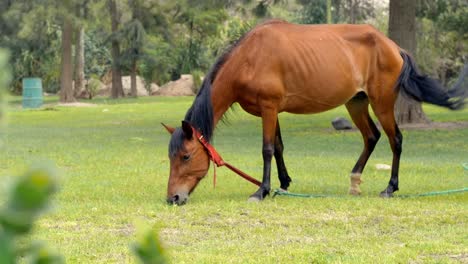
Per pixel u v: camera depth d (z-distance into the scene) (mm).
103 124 29172
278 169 10977
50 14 38594
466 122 25188
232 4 24562
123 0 48531
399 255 7031
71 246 7527
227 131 24594
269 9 26078
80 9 39062
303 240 7898
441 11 33094
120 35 49594
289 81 10234
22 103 43031
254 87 10203
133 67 51969
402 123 24656
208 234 8234
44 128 26953
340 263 6703
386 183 12500
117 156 17000
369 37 10547
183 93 55625
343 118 23938
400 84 10531
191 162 9961
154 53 51969
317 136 22047
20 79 57688
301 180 12797
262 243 7738
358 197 10695
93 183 12523
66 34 43500
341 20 51531
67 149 18688
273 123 10297
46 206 975
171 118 31938
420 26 40562
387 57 10531
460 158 16469
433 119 27156
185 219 9047
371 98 10625
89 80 55438
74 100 44281
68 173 13930
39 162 1000
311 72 10188
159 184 12453
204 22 51844
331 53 10289
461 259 6984
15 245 979
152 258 1112
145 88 57500
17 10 40625
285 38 10297
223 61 10359
